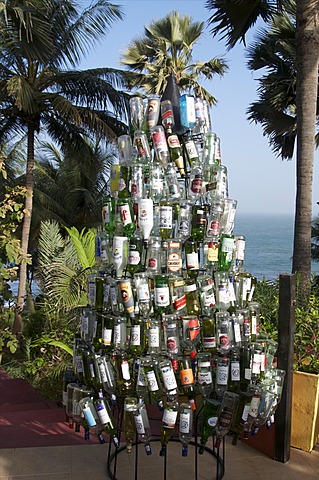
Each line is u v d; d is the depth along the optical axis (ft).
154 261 8.80
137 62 59.06
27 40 32.50
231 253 8.94
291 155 39.45
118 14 36.32
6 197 24.17
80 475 9.63
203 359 8.80
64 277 22.66
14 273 22.39
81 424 9.07
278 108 34.06
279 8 25.77
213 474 9.62
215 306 8.95
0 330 21.98
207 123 9.73
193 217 9.04
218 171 9.25
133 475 9.62
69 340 19.80
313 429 10.27
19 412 13.26
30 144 39.86
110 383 8.86
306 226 22.57
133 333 8.67
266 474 9.60
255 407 8.90
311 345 10.70
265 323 12.69
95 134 38.50
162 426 8.58
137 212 8.94
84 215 51.98
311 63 22.03
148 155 9.34
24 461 10.11
